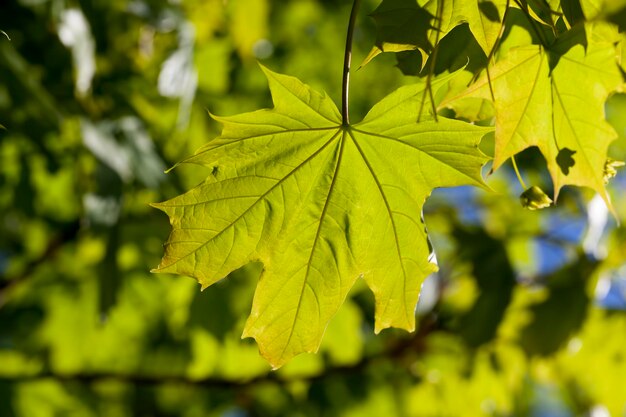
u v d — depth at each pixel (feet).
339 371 14.21
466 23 6.00
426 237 5.90
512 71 5.59
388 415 15.12
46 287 14.96
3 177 13.51
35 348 15.12
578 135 5.78
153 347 15.28
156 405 16.15
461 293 14.53
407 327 6.07
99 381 13.69
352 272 6.00
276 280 5.87
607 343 13.74
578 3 5.45
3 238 14.58
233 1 13.17
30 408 14.46
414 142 5.65
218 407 16.31
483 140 14.53
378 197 5.86
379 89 16.56
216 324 12.73
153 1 12.34
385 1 5.43
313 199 5.80
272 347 5.96
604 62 5.51
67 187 13.92
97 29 12.02
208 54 13.84
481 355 14.10
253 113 5.33
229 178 5.55
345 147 5.69
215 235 5.60
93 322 15.10
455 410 14.76
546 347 13.24
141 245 13.35
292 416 15.66
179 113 12.16
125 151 11.24
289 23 16.65
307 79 16.26
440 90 6.31
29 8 11.43
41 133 10.93
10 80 10.24
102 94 12.14
